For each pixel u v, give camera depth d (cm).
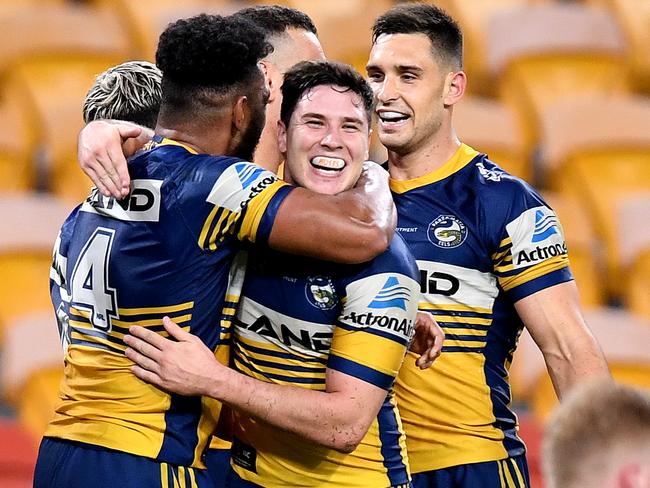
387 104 1327
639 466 562
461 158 1352
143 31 3172
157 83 1268
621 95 3209
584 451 571
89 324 1095
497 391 1333
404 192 1345
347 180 1115
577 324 1279
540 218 1305
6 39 3044
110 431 1068
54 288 1184
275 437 1122
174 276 1067
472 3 3291
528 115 3145
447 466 1309
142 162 1094
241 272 1117
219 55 1105
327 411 1061
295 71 1129
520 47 3172
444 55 1326
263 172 1080
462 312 1312
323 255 1059
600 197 2945
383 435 1144
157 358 1052
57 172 2917
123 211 1083
